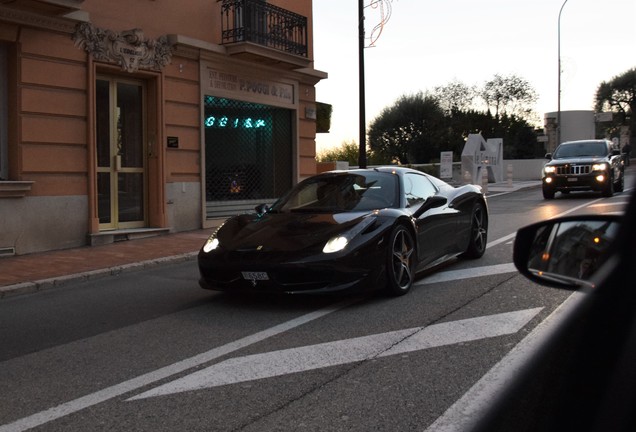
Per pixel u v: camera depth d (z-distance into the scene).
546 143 44.69
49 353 4.61
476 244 8.02
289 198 6.90
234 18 13.47
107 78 11.27
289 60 14.30
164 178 11.99
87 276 7.74
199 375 3.94
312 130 16.56
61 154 10.08
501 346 4.22
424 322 4.95
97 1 10.70
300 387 3.62
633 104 50.56
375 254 5.57
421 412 3.17
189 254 9.30
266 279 5.37
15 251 9.40
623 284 1.04
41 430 3.17
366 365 3.96
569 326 1.11
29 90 9.62
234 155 14.11
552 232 1.62
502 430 1.11
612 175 18.20
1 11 9.06
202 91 12.80
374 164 35.75
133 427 3.16
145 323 5.41
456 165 32.19
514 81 54.56
